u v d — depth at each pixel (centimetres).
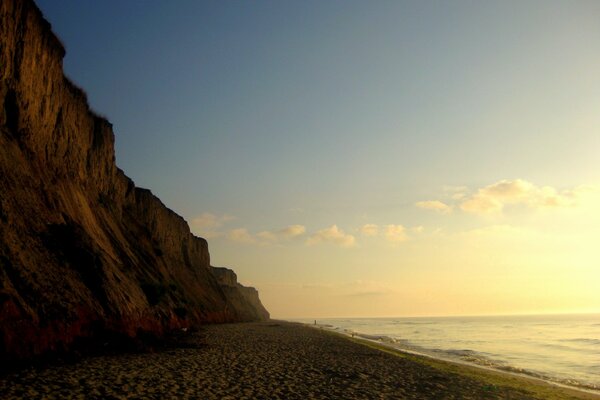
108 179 4509
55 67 2848
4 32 2262
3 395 1000
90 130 3862
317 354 2711
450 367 2606
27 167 2319
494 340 6762
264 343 3278
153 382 1338
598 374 3047
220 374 1622
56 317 1650
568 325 15875
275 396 1307
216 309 7206
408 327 13038
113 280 2366
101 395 1103
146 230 5166
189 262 7875
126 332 2128
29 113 2497
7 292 1455
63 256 2066
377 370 2142
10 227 1758
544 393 1909
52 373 1303
